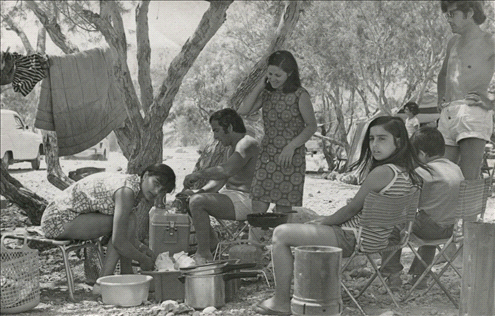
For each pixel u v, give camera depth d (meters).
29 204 8.91
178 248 6.08
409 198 4.83
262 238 6.45
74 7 10.15
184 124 30.86
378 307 5.18
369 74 20.08
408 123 13.69
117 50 7.83
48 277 6.48
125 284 5.20
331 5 19.48
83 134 8.37
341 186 16.97
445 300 5.40
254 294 5.64
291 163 6.07
